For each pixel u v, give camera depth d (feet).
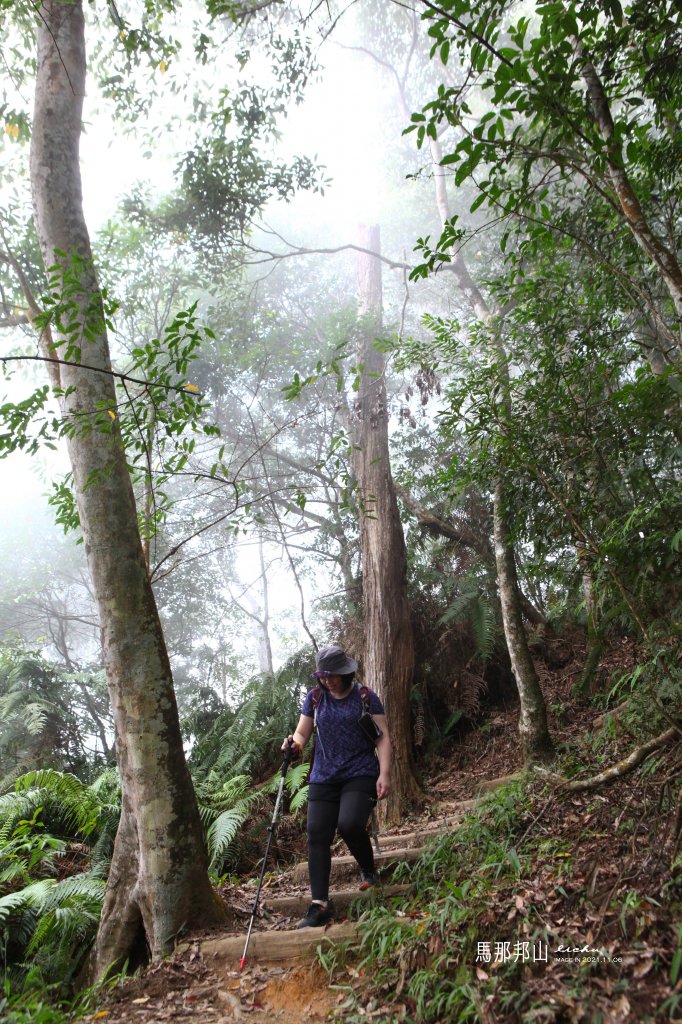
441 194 32.58
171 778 14.84
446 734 25.18
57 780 19.49
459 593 27.32
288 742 14.06
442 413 16.42
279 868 19.29
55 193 16.90
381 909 12.16
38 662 30.04
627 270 14.25
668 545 12.60
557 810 12.99
